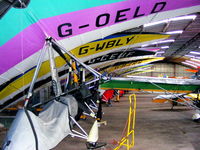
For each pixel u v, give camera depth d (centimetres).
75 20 345
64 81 766
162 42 1625
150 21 483
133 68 3120
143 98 1509
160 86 604
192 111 841
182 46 2158
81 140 417
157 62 4309
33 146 182
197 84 585
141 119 666
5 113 580
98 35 440
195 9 484
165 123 604
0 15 254
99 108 537
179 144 402
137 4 369
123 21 414
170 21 1002
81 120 620
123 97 1602
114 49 729
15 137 182
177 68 4231
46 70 511
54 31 347
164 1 386
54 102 312
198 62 3170
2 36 301
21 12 273
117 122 616
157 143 405
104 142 405
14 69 399
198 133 487
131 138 440
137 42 770
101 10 342
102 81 496
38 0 266
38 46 368
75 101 370
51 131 233
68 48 435
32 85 246
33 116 210
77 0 295
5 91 474
